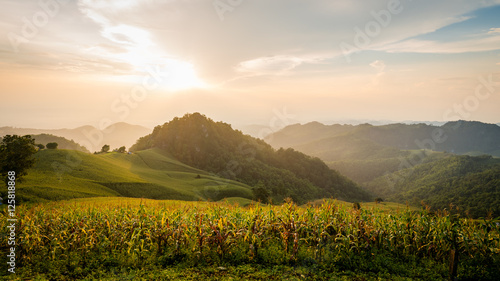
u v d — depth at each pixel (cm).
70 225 1524
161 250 1391
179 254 1345
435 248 1342
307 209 1595
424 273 1190
